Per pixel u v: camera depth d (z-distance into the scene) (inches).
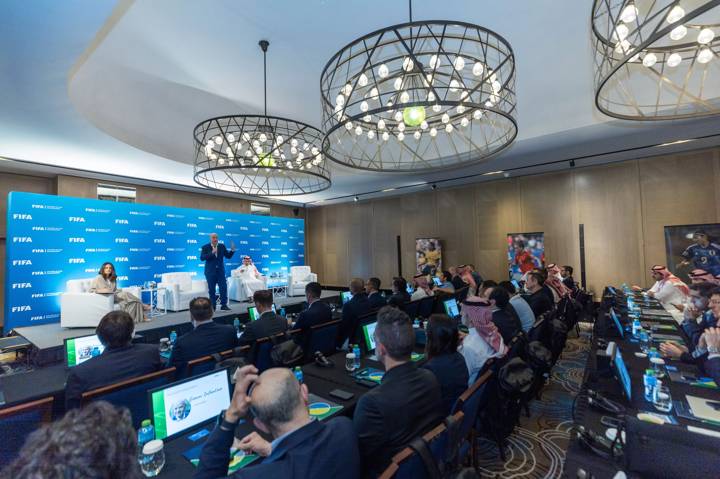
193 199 393.4
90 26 108.7
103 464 22.6
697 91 167.6
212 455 40.6
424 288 222.8
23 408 49.5
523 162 299.1
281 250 468.8
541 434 112.8
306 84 191.3
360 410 53.3
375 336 61.3
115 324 73.5
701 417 59.7
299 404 42.1
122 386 59.9
